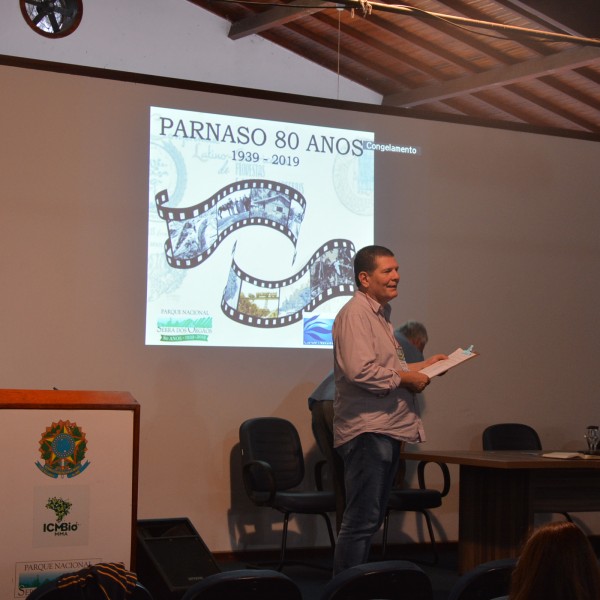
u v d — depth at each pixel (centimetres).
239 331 547
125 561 286
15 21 736
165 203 537
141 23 784
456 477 597
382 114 594
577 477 462
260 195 558
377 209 587
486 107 860
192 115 547
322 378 564
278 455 520
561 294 636
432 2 687
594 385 639
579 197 648
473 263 611
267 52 838
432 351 595
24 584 275
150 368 526
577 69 751
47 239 512
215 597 216
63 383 507
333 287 571
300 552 552
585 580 142
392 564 222
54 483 281
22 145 512
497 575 225
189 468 530
